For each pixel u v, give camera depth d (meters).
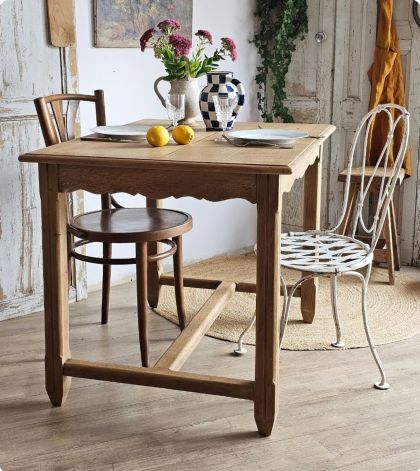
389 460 2.41
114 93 4.14
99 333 3.52
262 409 2.55
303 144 2.84
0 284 3.65
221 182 2.44
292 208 5.05
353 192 4.36
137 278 3.05
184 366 3.13
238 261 4.79
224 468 2.37
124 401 2.83
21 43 3.53
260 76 4.88
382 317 3.70
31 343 3.41
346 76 4.63
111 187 2.57
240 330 3.53
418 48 4.38
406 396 2.86
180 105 3.12
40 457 2.44
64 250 2.72
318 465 2.38
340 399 2.83
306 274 3.55
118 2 4.03
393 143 4.51
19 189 3.66
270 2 4.74
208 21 4.54
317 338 3.43
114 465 2.39
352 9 4.53
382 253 4.38
